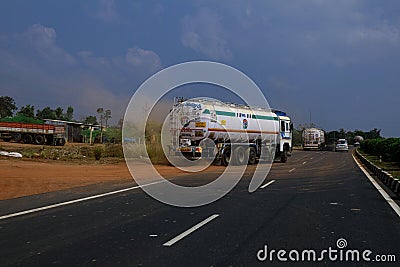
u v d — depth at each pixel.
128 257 6.34
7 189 13.47
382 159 33.75
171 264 6.02
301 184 16.53
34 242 7.17
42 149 30.03
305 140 66.06
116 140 38.72
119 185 15.12
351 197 12.98
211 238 7.57
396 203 11.89
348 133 116.75
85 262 6.07
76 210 10.16
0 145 37.41
